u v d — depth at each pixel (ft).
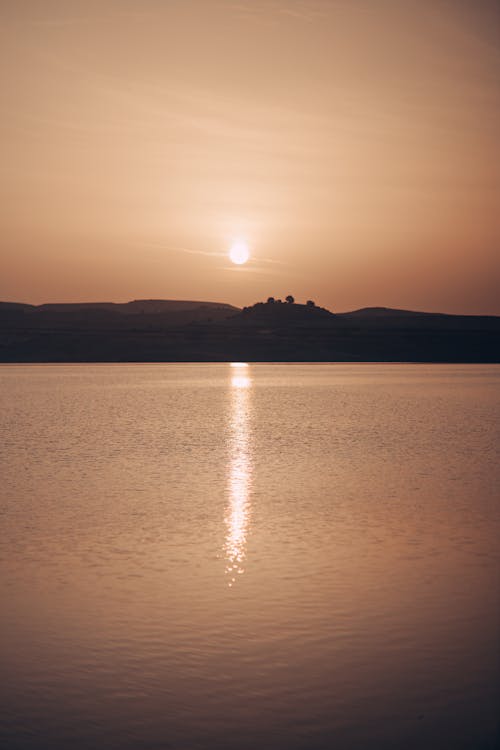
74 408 215.51
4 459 103.60
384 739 26.76
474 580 45.03
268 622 38.01
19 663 33.14
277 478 85.92
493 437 136.15
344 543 54.39
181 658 33.65
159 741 26.76
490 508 67.51
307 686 30.83
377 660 33.30
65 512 65.62
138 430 148.77
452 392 310.65
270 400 254.47
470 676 31.60
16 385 371.35
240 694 30.19
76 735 27.14
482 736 26.86
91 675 31.96
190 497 73.31
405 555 50.96
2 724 27.94
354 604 40.68
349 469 93.86
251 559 49.98
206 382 411.75
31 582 44.83
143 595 42.32
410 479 85.25
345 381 429.79
